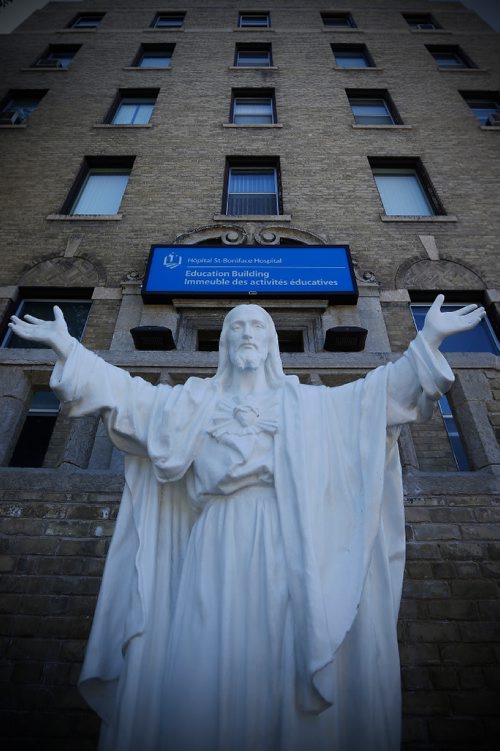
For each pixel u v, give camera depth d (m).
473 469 5.16
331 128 11.27
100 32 15.21
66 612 4.00
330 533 2.24
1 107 12.25
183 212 8.99
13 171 9.95
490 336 7.55
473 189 9.71
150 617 2.20
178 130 11.15
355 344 6.42
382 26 15.70
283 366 5.98
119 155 10.45
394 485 2.57
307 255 7.74
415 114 11.79
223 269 7.52
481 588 4.14
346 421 2.55
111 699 2.17
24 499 4.67
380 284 7.77
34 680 3.68
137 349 6.42
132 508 2.58
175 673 1.94
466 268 8.08
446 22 16.14
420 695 3.64
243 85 12.71
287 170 10.04
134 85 12.80
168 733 1.81
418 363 2.31
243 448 2.37
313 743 1.77
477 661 3.78
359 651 2.05
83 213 9.53
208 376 5.89
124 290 7.43
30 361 5.82
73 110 11.79
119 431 2.52
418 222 8.85
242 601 2.06
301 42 14.71
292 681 1.83
